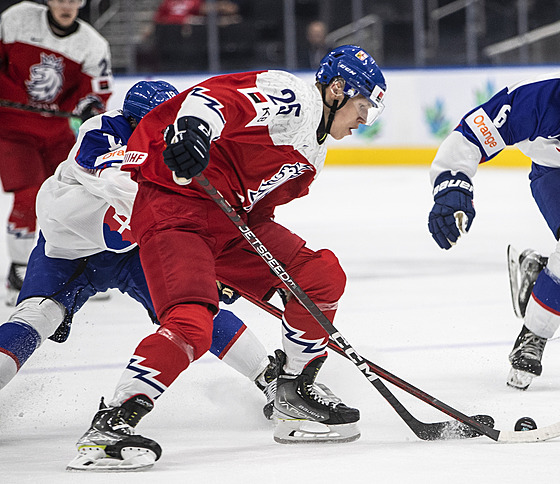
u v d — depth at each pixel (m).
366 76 7.13
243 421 8.34
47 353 11.43
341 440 7.33
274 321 13.24
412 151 37.62
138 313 14.20
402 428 7.86
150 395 6.39
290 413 7.39
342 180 34.28
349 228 23.42
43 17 15.87
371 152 38.41
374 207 27.45
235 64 38.47
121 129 8.39
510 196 29.08
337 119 7.30
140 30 40.41
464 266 17.92
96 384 9.88
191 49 38.62
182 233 6.88
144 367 6.39
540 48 37.41
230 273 7.53
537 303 9.27
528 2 37.28
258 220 7.62
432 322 13.01
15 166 15.12
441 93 36.88
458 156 8.95
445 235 8.67
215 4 37.50
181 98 7.01
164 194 7.05
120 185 7.81
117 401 6.37
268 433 7.86
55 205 8.04
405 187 31.88
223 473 6.17
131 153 7.04
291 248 7.48
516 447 6.94
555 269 9.24
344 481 5.91
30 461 6.80
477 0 37.31
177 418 8.43
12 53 15.66
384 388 7.28
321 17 38.41
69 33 15.95
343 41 38.53
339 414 7.32
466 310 13.87
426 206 27.41
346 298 14.92
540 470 6.14
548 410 8.41
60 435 7.89
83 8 39.53
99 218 7.96
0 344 7.65
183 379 9.91
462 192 8.71
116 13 40.38
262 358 8.44
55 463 6.67
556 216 9.35
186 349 6.51
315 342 7.45
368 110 7.29
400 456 6.65
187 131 6.20
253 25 38.31
